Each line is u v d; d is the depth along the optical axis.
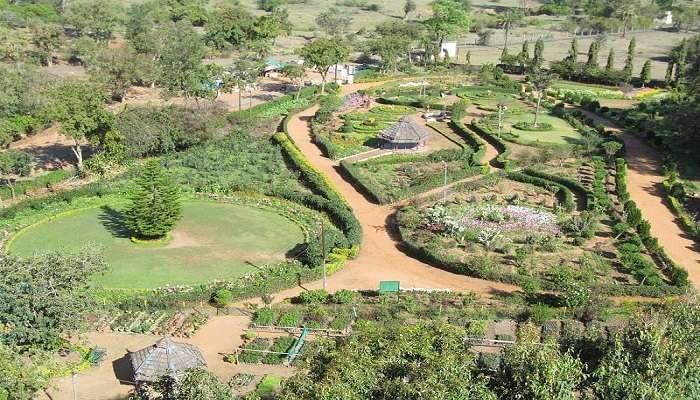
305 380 48.12
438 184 113.44
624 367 47.62
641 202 108.50
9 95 133.75
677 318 56.53
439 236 94.50
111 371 67.44
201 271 87.00
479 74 193.00
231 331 74.94
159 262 89.19
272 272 86.44
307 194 108.12
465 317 75.56
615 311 76.25
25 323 61.94
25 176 116.19
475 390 46.09
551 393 45.16
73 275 65.31
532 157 125.12
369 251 93.06
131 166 119.12
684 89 162.88
